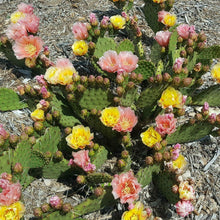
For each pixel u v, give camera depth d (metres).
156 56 1.39
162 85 1.10
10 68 1.52
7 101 1.30
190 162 1.25
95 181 1.05
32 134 1.13
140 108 1.23
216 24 1.77
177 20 1.78
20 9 1.43
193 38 1.28
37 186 1.18
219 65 1.21
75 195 1.16
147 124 1.33
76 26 1.27
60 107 1.17
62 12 1.81
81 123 1.24
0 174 1.01
